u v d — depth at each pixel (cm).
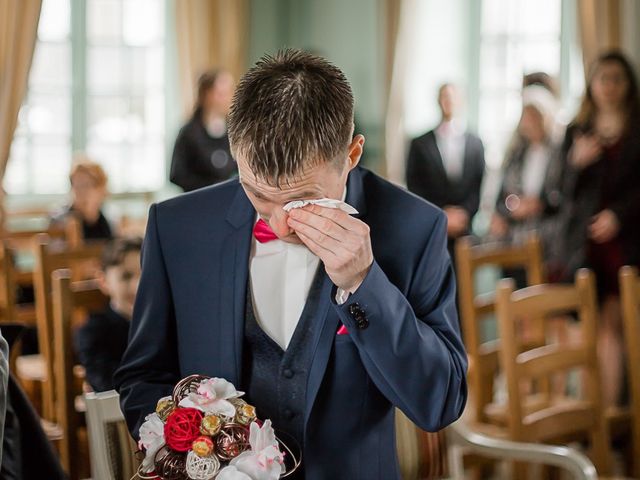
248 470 135
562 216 462
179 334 155
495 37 645
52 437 307
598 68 455
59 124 657
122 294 299
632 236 448
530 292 309
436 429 146
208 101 577
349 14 682
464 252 373
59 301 296
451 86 575
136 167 686
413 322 140
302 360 149
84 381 301
